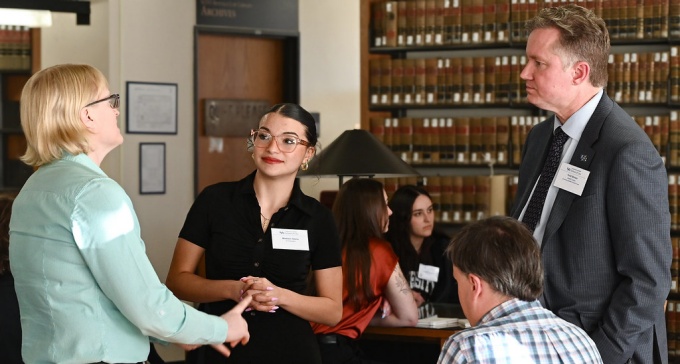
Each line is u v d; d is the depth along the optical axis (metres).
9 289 3.41
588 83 3.20
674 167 6.68
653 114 6.86
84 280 2.53
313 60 9.21
